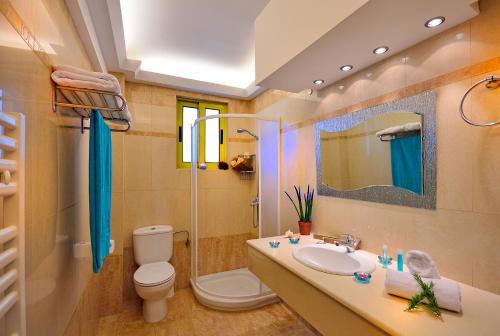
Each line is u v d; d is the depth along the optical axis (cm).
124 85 242
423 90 123
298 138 219
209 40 208
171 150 272
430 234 120
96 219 115
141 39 207
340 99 173
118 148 232
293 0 139
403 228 132
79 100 125
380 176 145
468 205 106
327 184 184
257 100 295
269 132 256
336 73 162
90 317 172
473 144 104
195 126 265
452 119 111
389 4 96
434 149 118
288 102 235
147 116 261
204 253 279
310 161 204
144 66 257
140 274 217
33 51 85
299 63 146
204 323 209
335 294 100
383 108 142
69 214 124
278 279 142
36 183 87
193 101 294
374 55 138
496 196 98
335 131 177
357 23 108
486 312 86
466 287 104
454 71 110
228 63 252
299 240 179
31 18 83
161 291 207
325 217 187
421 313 86
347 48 129
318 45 126
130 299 250
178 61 248
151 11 170
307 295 119
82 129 140
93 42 160
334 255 151
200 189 278
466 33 106
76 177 136
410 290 93
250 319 214
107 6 143
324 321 108
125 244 251
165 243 251
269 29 162
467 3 96
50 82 101
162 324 208
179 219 275
